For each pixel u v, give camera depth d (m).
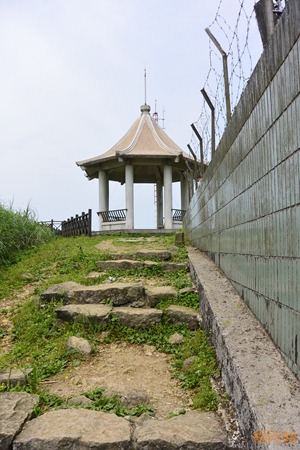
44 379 3.32
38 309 4.96
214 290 3.89
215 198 5.15
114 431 2.33
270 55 2.39
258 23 2.68
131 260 7.07
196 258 6.11
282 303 2.23
